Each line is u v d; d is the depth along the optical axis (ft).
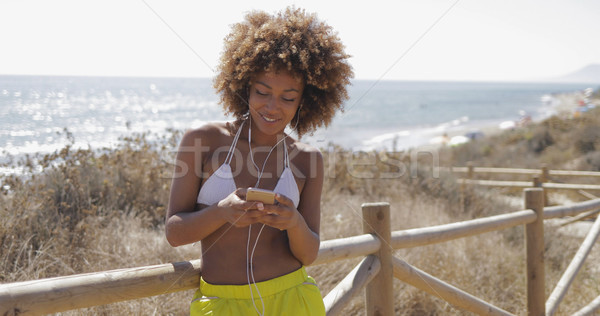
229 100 6.13
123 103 199.62
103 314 8.87
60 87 337.11
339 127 134.72
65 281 4.60
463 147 64.03
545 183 33.94
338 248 7.34
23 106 150.71
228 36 6.04
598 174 32.81
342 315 11.50
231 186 5.20
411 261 14.29
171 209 5.13
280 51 5.39
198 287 5.57
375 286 8.19
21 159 16.80
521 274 16.83
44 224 12.39
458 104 288.10
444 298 9.46
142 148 19.49
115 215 15.11
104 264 11.37
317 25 5.99
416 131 130.82
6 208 12.60
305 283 5.60
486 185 34.71
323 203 19.11
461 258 15.56
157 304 9.34
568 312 14.49
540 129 64.85
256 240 5.31
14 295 4.25
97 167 17.38
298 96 5.65
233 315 5.05
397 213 20.12
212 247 5.33
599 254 20.95
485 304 10.38
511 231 21.71
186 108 183.73
